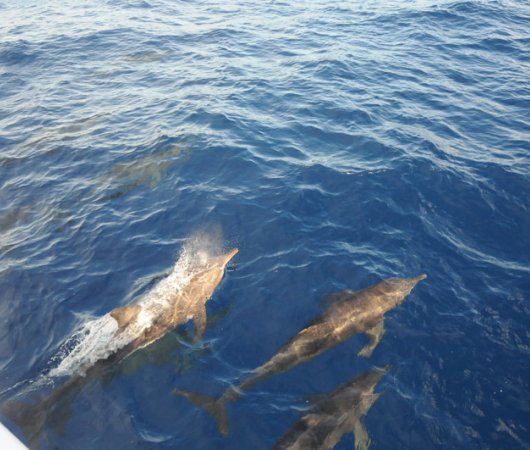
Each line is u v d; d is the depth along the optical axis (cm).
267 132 1425
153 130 1459
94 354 802
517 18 2312
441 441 686
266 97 1644
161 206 1141
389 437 688
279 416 712
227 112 1535
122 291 923
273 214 1101
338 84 1727
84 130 1492
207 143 1365
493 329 842
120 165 1299
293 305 885
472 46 2036
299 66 1897
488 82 1723
